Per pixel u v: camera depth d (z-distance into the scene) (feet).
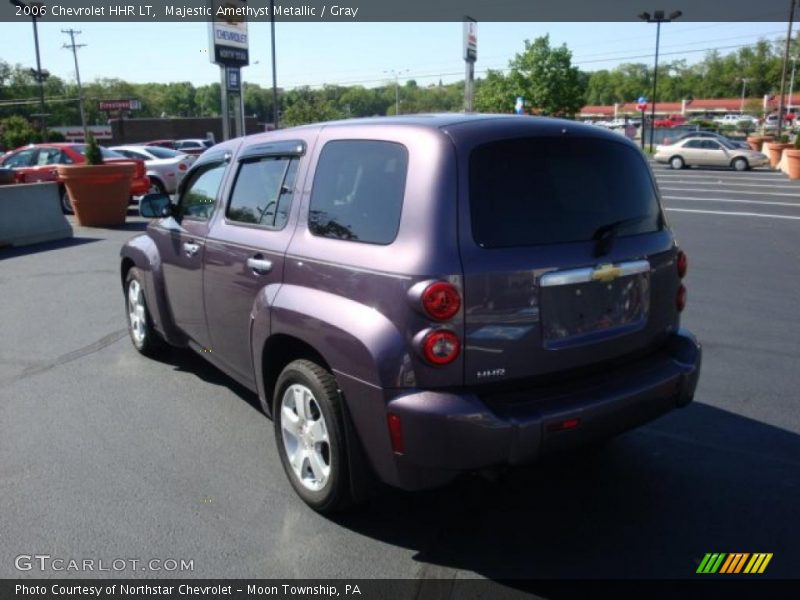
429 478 9.73
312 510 11.62
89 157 45.14
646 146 157.38
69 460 13.46
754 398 16.20
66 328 22.48
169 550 10.59
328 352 10.44
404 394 9.51
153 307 17.76
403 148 10.22
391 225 9.98
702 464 13.12
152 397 16.66
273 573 10.05
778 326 21.95
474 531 11.05
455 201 9.55
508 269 9.59
